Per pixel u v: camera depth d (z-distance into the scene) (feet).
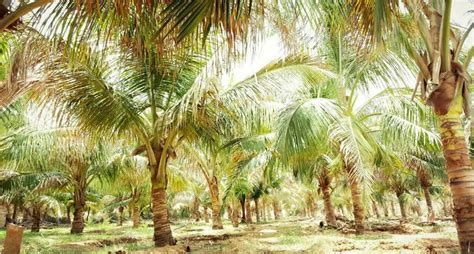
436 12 14.84
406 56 18.95
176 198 110.63
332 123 27.22
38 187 50.90
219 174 57.67
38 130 32.42
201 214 155.02
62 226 109.09
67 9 11.34
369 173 24.54
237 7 8.48
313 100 28.55
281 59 25.12
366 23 11.55
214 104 25.85
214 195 55.11
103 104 25.04
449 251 22.00
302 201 145.18
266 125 33.40
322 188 55.57
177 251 25.67
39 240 41.93
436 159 53.83
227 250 26.45
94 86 23.81
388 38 13.00
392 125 29.76
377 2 9.05
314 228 53.06
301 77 24.95
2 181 47.62
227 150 45.98
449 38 14.47
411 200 107.14
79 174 57.36
